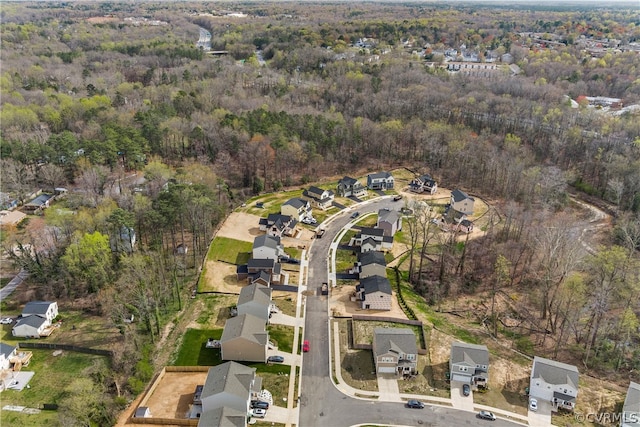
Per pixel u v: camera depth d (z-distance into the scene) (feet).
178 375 256.32
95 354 271.08
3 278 349.00
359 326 296.51
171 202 342.44
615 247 329.72
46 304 300.81
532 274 359.25
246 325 270.67
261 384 242.58
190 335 286.25
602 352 278.26
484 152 503.20
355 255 378.53
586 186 477.36
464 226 414.62
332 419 230.27
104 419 222.48
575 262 309.01
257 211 440.04
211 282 339.77
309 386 250.16
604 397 245.45
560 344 288.92
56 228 355.97
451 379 255.29
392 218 406.00
